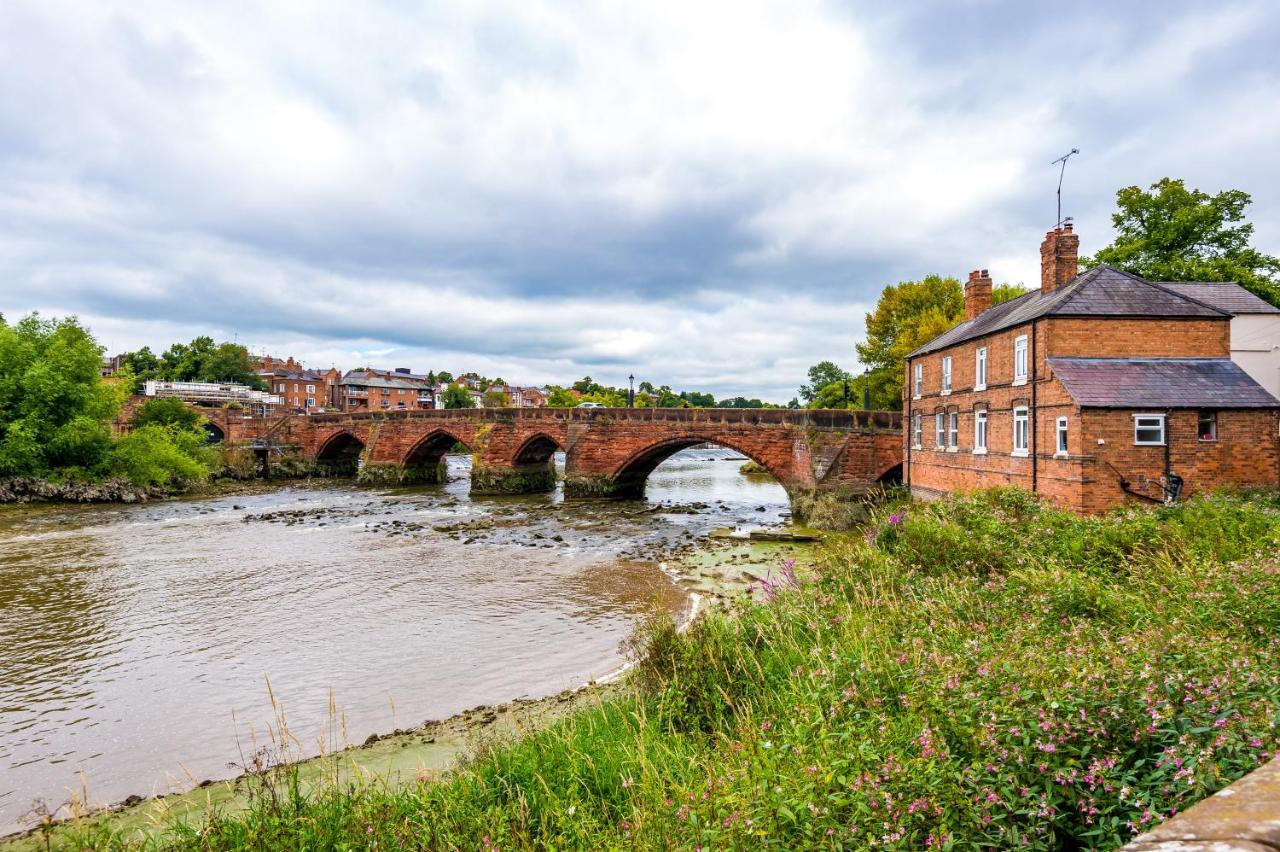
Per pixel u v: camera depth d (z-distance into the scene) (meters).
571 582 23.62
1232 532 13.38
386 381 128.50
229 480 64.50
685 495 53.88
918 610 9.89
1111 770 4.48
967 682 6.02
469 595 22.08
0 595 22.38
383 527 36.38
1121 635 7.67
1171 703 5.22
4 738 12.66
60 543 31.61
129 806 10.13
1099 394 19.88
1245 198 34.03
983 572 12.74
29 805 10.44
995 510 17.31
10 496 43.38
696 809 5.25
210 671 15.70
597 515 40.53
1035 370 22.03
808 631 10.85
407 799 7.30
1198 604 8.67
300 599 21.75
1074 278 24.86
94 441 47.12
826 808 4.55
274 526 36.81
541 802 7.00
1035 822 4.42
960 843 4.18
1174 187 35.12
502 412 53.16
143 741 12.45
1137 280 22.80
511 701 13.32
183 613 20.28
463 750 10.81
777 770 5.59
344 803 7.29
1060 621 8.72
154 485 50.69
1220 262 33.78
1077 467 19.67
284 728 8.62
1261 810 1.83
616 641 17.12
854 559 14.11
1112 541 13.70
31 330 48.38
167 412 63.34
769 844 4.53
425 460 64.06
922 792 4.64
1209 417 19.80
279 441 71.62
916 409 32.97
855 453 36.00
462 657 16.25
